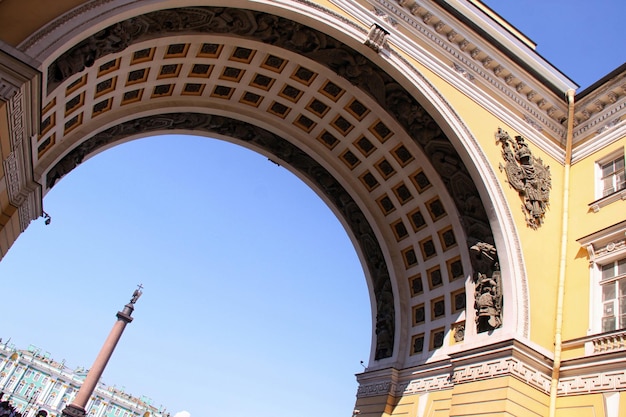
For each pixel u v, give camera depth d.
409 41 16.08
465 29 16.98
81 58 10.89
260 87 18.00
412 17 16.42
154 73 15.25
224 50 15.66
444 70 16.56
